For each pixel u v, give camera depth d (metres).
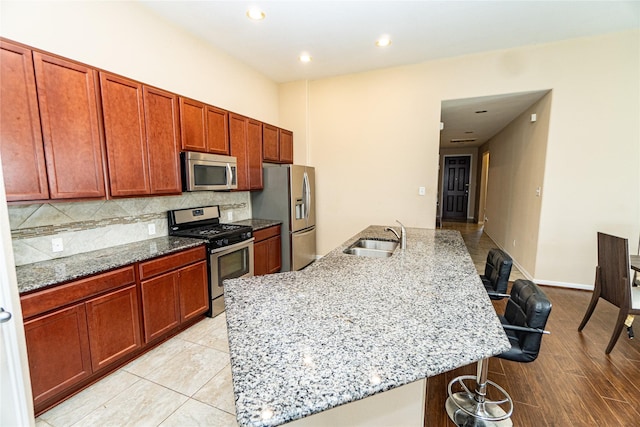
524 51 3.50
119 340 2.06
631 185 3.28
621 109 3.23
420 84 4.03
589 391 1.90
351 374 0.81
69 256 2.18
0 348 1.33
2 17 1.83
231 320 1.14
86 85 1.99
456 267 1.87
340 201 4.67
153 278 2.29
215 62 3.50
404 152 4.23
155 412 1.75
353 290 1.46
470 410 1.69
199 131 2.93
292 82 4.69
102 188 2.11
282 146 4.48
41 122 1.76
